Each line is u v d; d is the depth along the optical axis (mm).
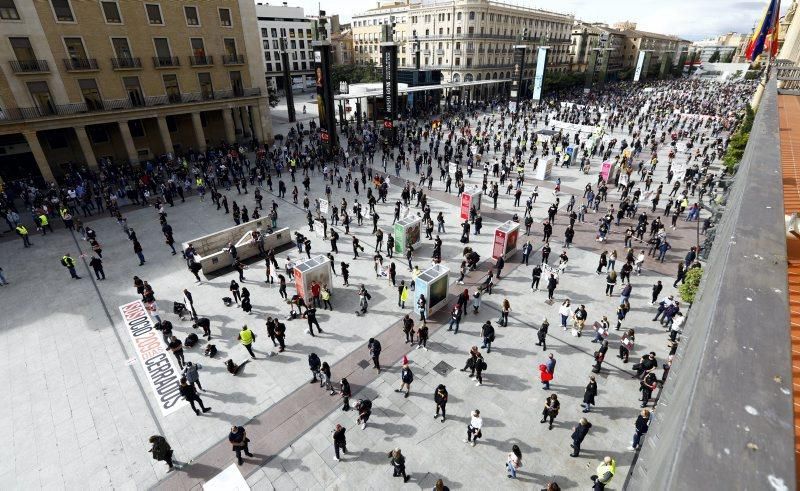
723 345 1763
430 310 17500
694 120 53219
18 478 11492
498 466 11547
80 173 34500
